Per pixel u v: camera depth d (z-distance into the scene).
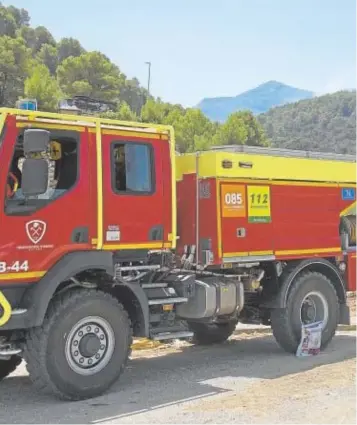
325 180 8.98
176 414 5.72
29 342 6.10
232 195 7.88
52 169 6.20
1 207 5.83
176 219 7.69
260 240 8.14
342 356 8.49
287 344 8.59
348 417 5.39
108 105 7.24
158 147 7.00
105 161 6.54
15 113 5.98
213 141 68.50
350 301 14.27
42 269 6.06
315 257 8.84
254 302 8.76
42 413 5.88
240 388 6.77
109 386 6.50
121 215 6.62
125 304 7.01
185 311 7.57
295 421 5.30
